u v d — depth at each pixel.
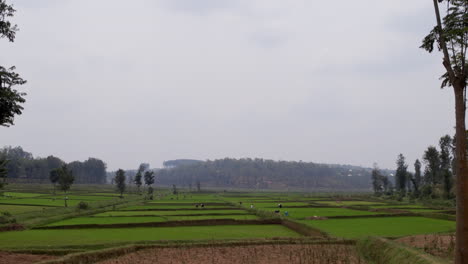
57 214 65.06
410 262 22.31
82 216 64.31
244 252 30.09
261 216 63.81
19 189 149.12
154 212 72.38
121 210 77.81
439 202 101.38
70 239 37.25
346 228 45.91
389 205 96.56
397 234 40.03
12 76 26.84
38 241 35.69
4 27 25.95
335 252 29.81
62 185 95.00
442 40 19.36
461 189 18.20
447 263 20.33
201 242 34.41
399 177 149.88
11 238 37.97
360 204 100.81
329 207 87.62
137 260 27.20
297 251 30.31
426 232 41.72
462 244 17.86
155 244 32.97
